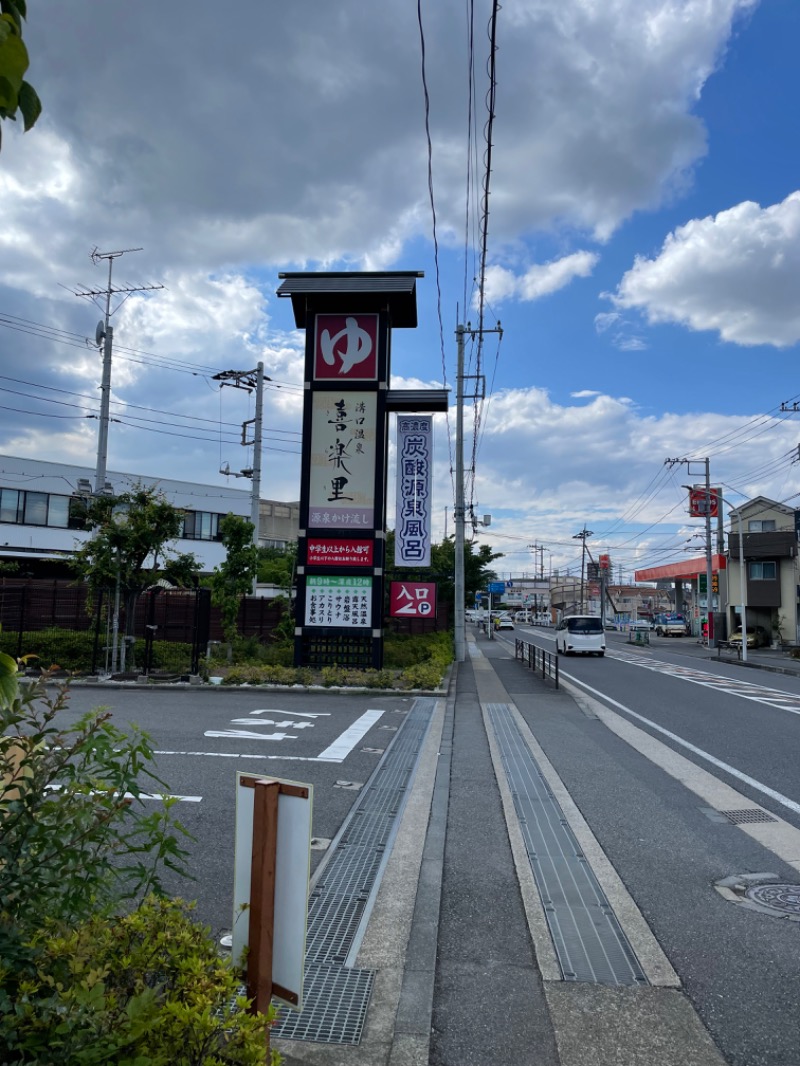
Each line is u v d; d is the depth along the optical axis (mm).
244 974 2635
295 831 2631
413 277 18422
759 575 48812
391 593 18484
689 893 5316
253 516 32281
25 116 1857
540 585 149625
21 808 2533
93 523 17797
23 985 2230
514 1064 3234
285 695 15906
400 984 3854
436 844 6199
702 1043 3410
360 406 18219
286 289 18109
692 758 10445
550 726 12984
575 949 4363
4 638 19203
